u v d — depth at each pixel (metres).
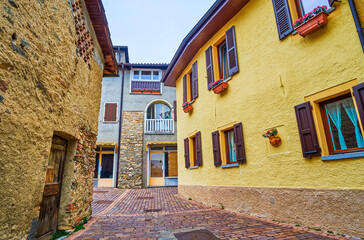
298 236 3.60
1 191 2.26
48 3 3.24
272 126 5.01
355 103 3.62
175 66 10.24
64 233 3.95
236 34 6.57
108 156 14.33
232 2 6.21
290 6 4.90
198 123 8.44
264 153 5.18
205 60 8.16
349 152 3.69
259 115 5.44
